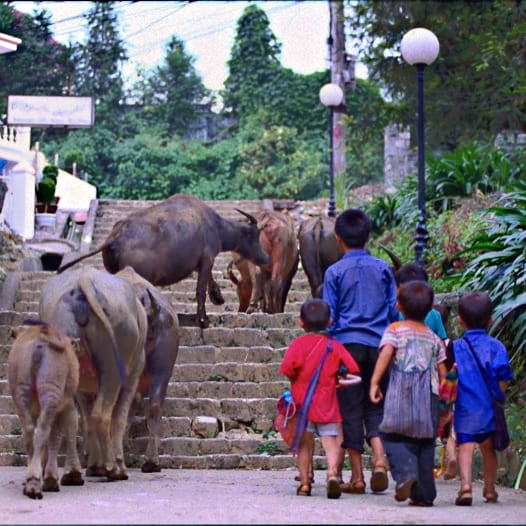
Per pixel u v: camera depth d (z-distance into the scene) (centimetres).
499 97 2725
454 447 1118
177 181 4762
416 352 966
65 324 1048
